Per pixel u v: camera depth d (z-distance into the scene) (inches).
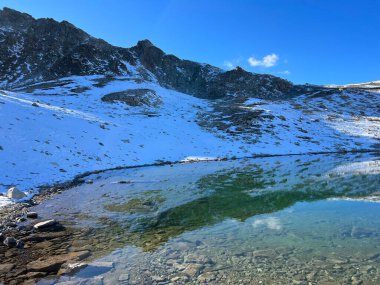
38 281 323.0
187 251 394.0
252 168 1179.9
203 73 5679.1
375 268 334.0
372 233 437.7
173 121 2222.0
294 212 560.1
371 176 911.7
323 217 522.3
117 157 1300.4
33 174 878.4
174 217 550.3
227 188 799.7
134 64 5310.0
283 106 3014.3
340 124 2506.2
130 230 482.3
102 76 3521.2
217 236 446.6
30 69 4682.6
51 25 5689.0
